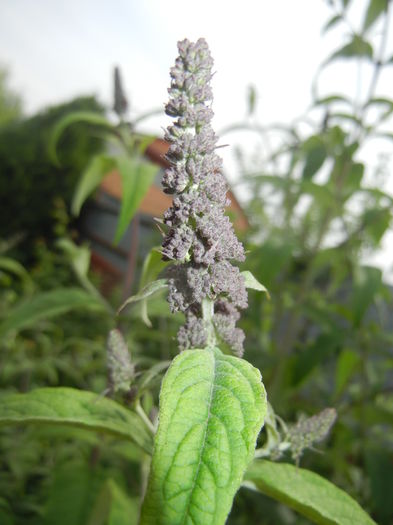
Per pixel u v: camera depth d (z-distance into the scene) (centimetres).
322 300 58
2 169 197
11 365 74
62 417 20
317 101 47
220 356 14
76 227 211
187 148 15
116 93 41
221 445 11
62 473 40
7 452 59
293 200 52
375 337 49
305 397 64
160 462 11
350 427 52
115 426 19
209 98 16
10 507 48
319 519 19
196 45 16
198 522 10
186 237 15
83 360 86
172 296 16
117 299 126
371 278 41
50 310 38
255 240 65
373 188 46
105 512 33
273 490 20
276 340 53
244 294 16
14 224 203
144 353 63
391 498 42
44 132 206
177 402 12
